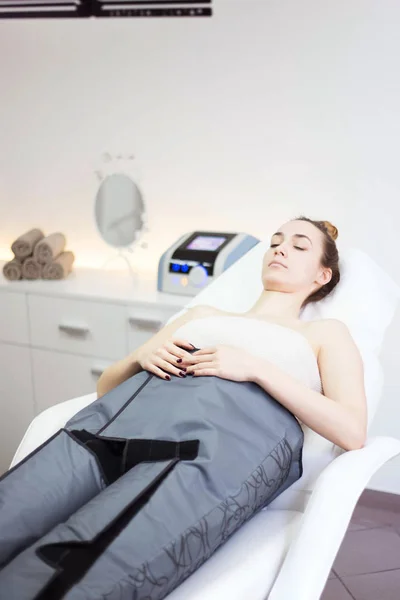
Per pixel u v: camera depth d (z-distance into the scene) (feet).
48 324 7.47
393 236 6.96
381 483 7.31
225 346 4.27
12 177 8.93
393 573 6.10
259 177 7.49
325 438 4.11
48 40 8.20
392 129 6.73
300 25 6.93
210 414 3.84
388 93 6.68
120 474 3.94
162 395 4.16
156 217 8.16
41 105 8.48
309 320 5.26
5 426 8.08
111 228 7.90
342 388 4.24
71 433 4.06
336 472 3.73
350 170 7.00
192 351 4.48
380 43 6.63
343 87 6.87
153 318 6.77
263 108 7.30
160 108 7.82
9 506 3.51
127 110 8.00
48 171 8.67
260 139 7.39
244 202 7.64
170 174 7.97
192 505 3.40
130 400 4.25
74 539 3.12
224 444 3.69
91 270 8.45
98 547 3.10
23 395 7.88
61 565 3.00
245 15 7.16
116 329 7.04
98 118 8.19
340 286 5.38
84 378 7.39
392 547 6.56
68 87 8.26
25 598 2.86
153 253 8.30
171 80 7.69
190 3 7.35
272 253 5.24
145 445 3.79
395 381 7.08
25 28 8.28
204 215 7.89
